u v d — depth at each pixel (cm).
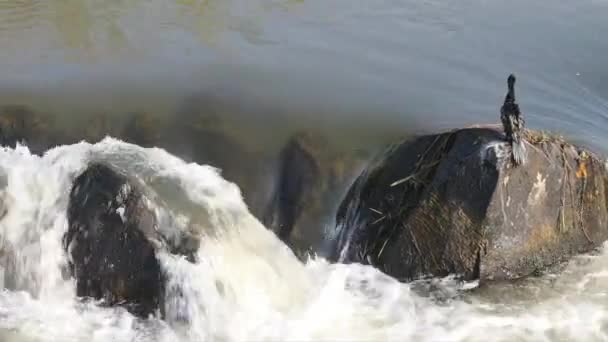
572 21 1358
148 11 1387
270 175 902
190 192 820
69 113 1008
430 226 783
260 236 812
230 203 833
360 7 1414
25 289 795
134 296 755
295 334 743
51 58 1184
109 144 888
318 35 1292
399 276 796
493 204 761
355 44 1257
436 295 790
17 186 837
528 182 771
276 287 777
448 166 778
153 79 1112
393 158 834
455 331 756
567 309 782
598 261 833
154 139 950
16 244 806
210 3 1426
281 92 1075
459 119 1011
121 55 1198
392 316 770
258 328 744
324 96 1068
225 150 929
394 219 802
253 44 1250
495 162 753
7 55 1186
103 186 790
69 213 797
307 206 862
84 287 773
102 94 1061
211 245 762
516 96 1095
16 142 948
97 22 1328
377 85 1106
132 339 736
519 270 802
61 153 866
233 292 752
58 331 745
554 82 1145
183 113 1009
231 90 1077
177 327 745
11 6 1389
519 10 1404
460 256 781
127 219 764
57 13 1370
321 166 899
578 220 817
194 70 1147
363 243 815
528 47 1256
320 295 784
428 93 1091
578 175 805
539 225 793
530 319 771
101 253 765
